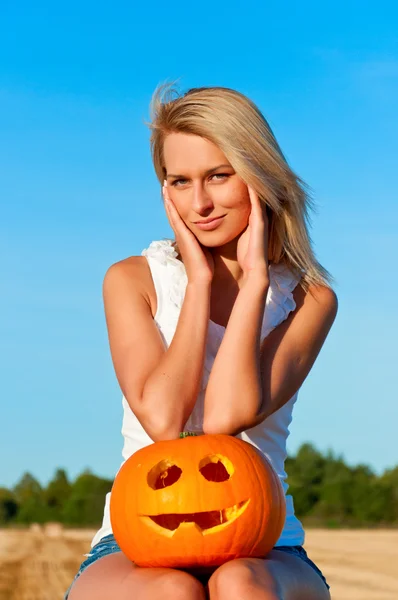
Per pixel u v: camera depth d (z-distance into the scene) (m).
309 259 5.07
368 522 40.12
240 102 4.73
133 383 4.65
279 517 4.15
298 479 42.88
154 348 4.78
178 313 4.91
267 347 4.84
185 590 3.70
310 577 4.21
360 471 43.34
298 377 4.85
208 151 4.70
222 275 5.06
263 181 4.75
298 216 4.98
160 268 5.03
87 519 53.03
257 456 4.20
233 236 4.85
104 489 54.03
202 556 3.99
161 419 4.44
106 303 5.03
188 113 4.68
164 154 4.82
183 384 4.50
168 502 3.98
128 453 4.84
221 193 4.75
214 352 4.84
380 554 21.80
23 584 16.27
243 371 4.48
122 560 4.21
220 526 4.00
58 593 15.02
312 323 4.99
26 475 55.38
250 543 4.04
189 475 4.03
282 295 4.97
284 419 4.88
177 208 4.84
